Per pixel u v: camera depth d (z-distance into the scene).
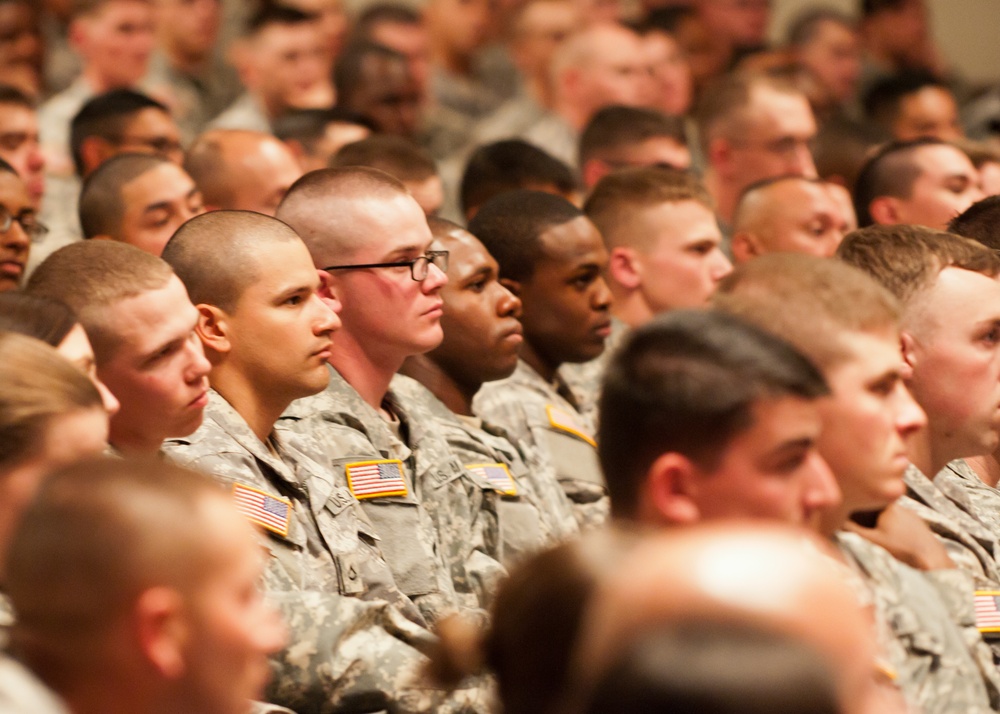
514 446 9.92
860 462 6.25
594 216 12.65
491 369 9.63
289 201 9.01
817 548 5.90
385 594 7.80
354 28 23.80
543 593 4.09
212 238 7.74
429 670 4.73
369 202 8.83
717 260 12.51
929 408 7.97
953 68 30.14
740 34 26.11
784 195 13.62
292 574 7.30
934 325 7.89
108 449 6.83
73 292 6.85
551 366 10.77
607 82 21.33
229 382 7.74
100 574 4.27
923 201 14.32
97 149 15.25
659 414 5.39
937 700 6.39
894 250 8.05
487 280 9.64
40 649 4.37
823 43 25.56
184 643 4.36
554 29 24.23
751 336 5.48
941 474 8.56
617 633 3.13
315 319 7.82
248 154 13.62
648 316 12.51
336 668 6.52
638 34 22.44
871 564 6.54
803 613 3.06
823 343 6.20
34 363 5.21
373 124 16.80
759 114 17.11
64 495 4.35
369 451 8.44
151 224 12.26
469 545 8.84
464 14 25.39
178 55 22.73
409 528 8.30
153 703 4.37
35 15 21.02
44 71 21.53
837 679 3.03
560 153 21.52
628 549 4.11
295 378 7.77
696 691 2.91
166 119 15.46
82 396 5.24
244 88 23.53
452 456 9.01
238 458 7.43
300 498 7.72
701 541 3.19
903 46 27.05
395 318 8.81
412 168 13.20
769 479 5.36
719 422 5.32
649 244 12.40
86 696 4.36
